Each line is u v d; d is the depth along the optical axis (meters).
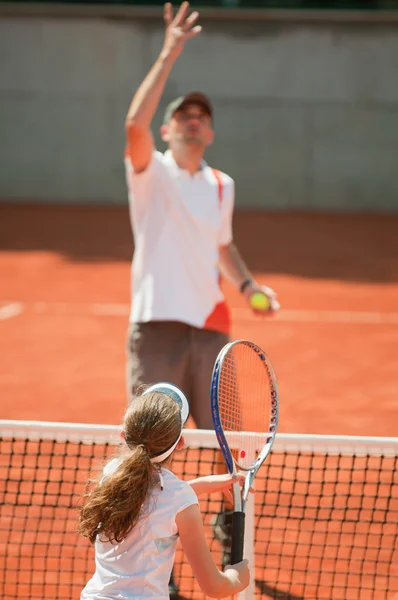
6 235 69.69
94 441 14.72
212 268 17.53
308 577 16.27
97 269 56.53
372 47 86.31
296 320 42.09
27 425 14.64
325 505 18.75
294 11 86.00
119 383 30.92
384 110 87.12
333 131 87.81
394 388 30.14
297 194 88.75
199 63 87.38
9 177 89.19
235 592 10.64
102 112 88.06
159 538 10.32
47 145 88.56
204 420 17.44
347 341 37.62
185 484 10.62
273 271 56.72
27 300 46.97
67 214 81.19
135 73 87.56
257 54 87.06
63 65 87.50
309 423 26.16
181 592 15.80
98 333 39.19
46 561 16.12
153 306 17.12
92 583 10.47
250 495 14.13
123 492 10.11
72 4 87.75
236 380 12.74
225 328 17.70
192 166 17.78
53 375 32.03
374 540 17.47
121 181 88.81
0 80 87.94
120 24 86.94
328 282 52.94
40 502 18.81
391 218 83.06
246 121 87.94
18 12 86.81
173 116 17.83
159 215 17.41
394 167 87.75
